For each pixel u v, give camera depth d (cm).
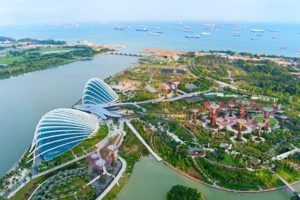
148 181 13038
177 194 11550
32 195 11725
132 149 15550
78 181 12694
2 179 12638
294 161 14775
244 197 12175
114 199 11738
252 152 15312
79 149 15225
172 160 14450
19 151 15588
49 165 13638
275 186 12838
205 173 13538
